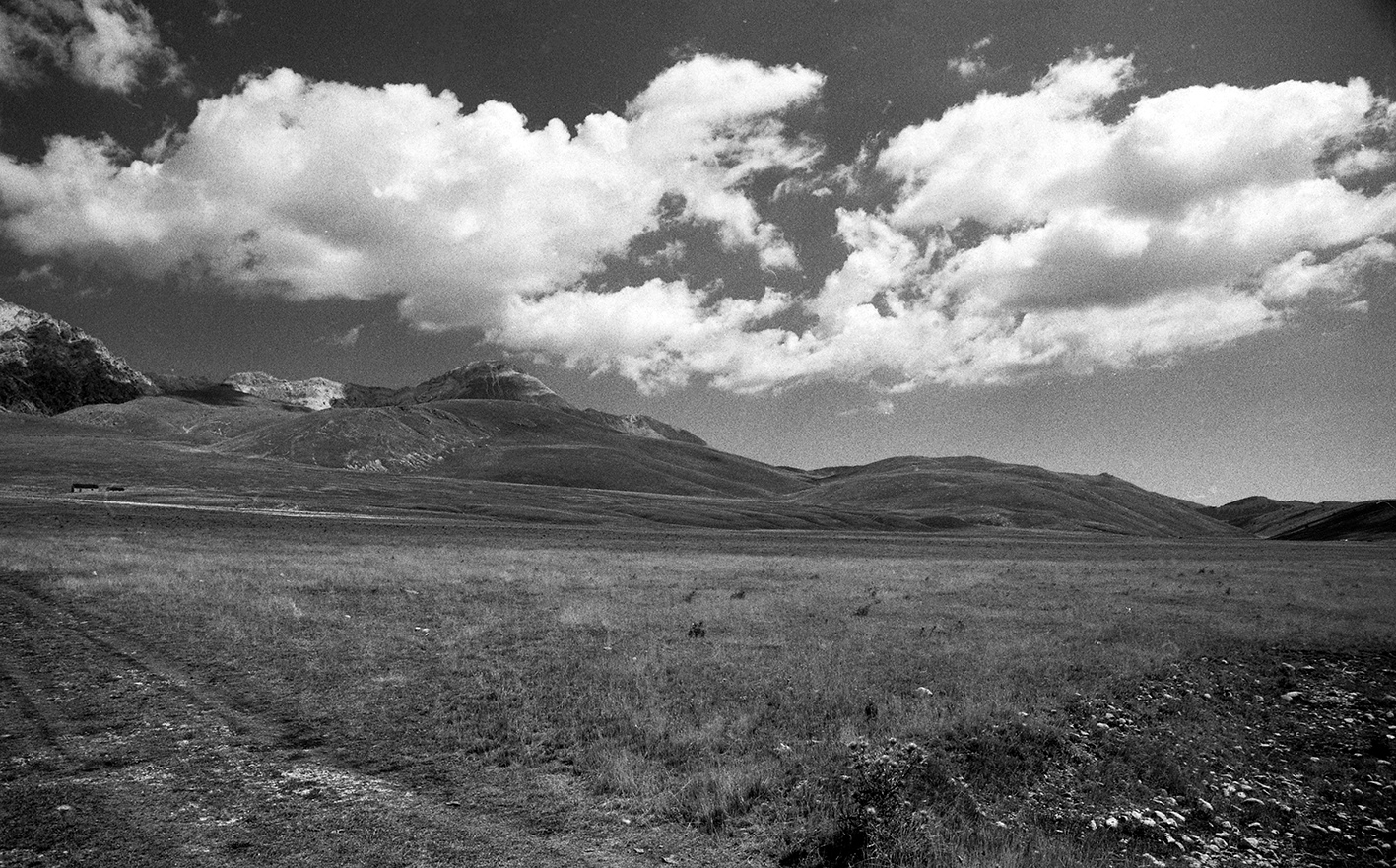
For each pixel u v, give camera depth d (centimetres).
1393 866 934
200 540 5031
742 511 18838
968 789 1055
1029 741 1284
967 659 1902
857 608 2855
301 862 815
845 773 1038
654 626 2317
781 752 1167
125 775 1057
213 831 889
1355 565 6462
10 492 10850
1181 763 1253
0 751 1142
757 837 895
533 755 1165
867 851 848
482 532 8362
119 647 1833
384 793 1015
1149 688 1736
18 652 1770
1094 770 1173
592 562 4738
